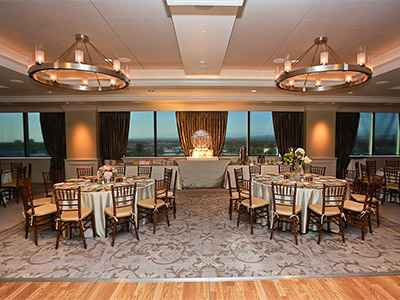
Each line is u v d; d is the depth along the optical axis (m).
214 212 4.75
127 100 6.30
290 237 3.52
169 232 3.73
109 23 2.94
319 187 3.63
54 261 2.85
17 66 3.88
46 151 8.47
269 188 3.87
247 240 3.42
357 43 3.55
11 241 3.40
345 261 2.82
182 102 7.25
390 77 4.35
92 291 2.30
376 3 2.47
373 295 2.23
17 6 2.53
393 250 3.09
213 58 3.77
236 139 8.38
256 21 2.88
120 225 3.78
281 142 8.16
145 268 2.69
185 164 6.97
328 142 7.78
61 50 3.82
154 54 4.06
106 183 4.04
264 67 4.82
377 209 3.91
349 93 6.04
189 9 2.35
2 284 2.40
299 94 6.29
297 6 2.54
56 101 6.25
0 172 5.32
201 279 2.48
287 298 2.20
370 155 8.58
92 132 7.59
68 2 2.46
